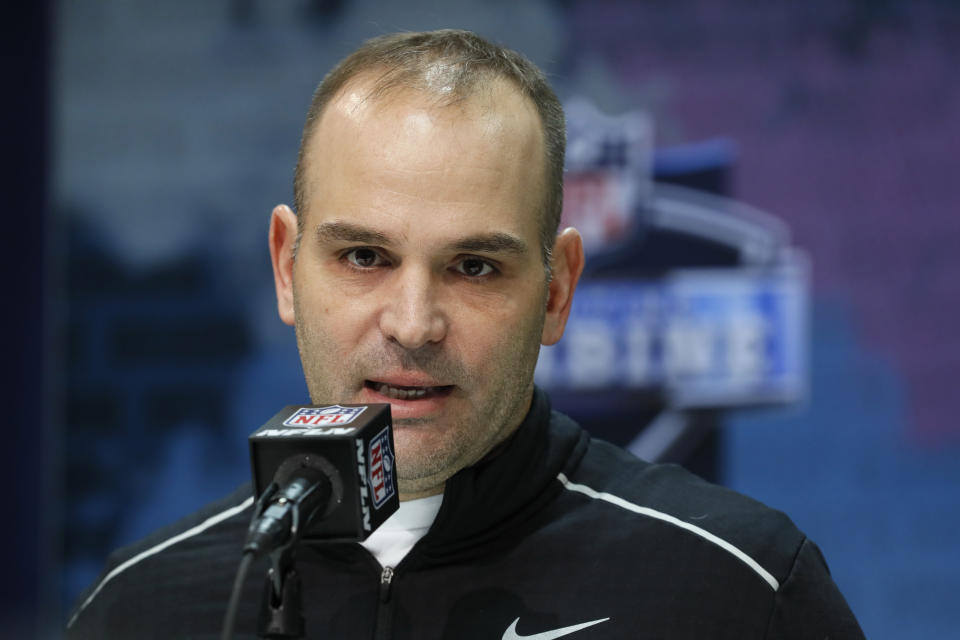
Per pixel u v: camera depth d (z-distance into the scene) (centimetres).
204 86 1209
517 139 425
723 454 1191
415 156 409
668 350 1196
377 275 424
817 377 1183
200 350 1214
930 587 1167
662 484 504
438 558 465
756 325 1189
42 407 1220
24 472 1217
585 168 1197
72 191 1218
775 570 452
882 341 1176
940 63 1169
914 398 1173
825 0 1178
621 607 446
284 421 373
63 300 1218
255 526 324
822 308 1182
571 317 1203
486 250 415
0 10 1209
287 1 1201
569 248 485
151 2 1212
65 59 1217
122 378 1218
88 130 1216
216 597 491
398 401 427
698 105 1189
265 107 1206
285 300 492
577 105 1195
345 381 429
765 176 1184
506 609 452
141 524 1216
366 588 468
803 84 1181
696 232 1191
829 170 1180
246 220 1211
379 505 369
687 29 1188
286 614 340
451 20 1195
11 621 1211
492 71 440
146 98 1212
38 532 1218
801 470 1184
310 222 436
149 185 1216
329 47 1200
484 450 453
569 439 504
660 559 458
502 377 431
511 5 1191
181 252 1214
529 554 466
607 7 1190
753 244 1187
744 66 1186
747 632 437
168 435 1214
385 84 424
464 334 420
